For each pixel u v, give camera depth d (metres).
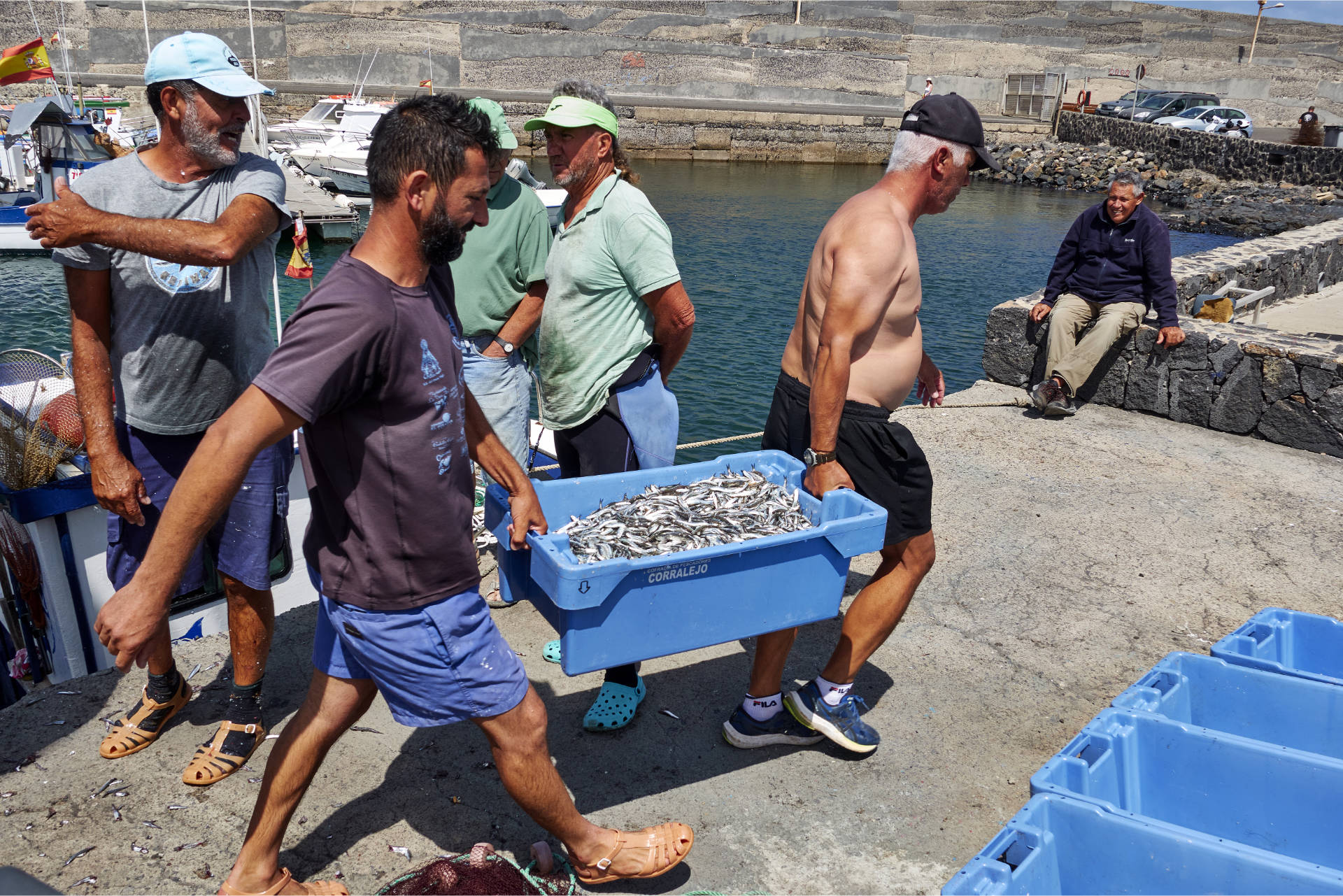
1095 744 2.68
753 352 15.45
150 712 3.04
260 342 2.91
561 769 3.08
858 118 43.88
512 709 2.30
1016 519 5.20
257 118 6.17
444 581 2.18
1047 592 4.42
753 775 3.10
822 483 2.95
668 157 42.09
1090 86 51.59
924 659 3.84
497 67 44.28
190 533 1.95
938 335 16.30
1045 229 27.39
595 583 2.38
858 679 3.67
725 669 3.71
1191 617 4.24
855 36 49.38
